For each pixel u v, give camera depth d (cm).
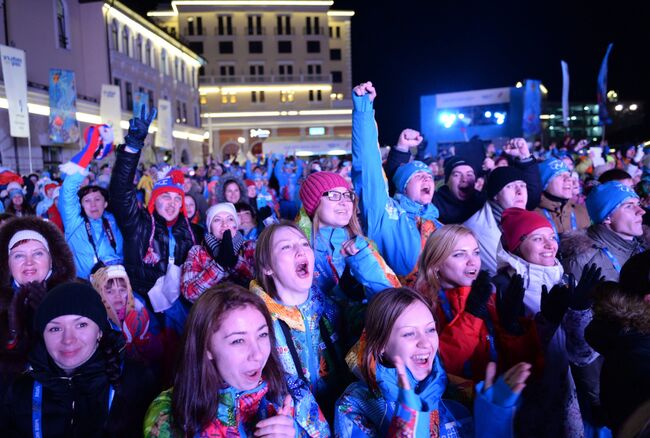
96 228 439
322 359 257
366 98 356
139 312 369
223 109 6203
